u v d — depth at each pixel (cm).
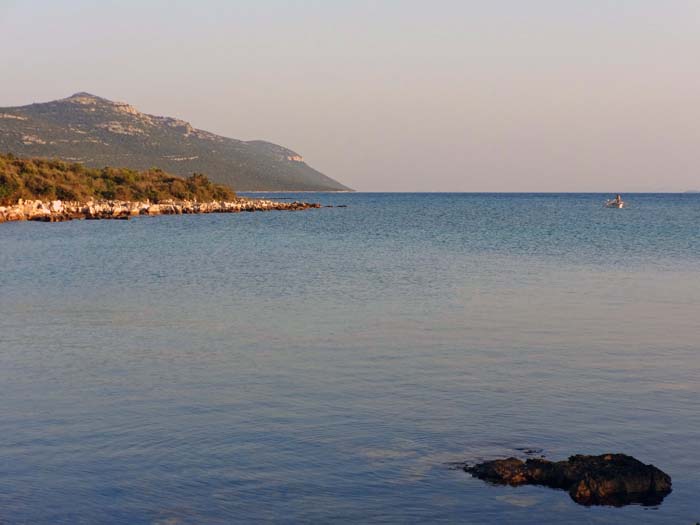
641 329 2344
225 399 1575
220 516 1050
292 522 1033
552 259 4628
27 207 10019
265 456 1258
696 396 1596
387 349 2052
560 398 1584
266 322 2452
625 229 7994
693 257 4747
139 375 1769
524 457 1252
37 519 1042
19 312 2639
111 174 14638
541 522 1032
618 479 1114
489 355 1983
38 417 1455
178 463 1229
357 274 3834
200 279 3631
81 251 5269
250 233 7506
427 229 8194
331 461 1237
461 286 3353
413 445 1306
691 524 1027
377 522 1033
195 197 15275
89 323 2430
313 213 13312
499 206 17975
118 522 1033
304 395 1606
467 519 1040
